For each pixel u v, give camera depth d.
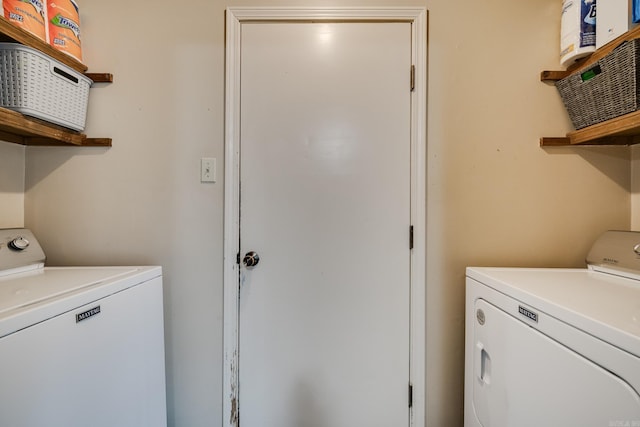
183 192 1.12
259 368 1.12
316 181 1.12
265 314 1.12
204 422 1.12
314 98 1.11
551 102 1.10
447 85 1.10
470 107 1.11
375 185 1.12
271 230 1.12
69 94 0.99
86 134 1.11
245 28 1.10
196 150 1.12
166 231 1.13
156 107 1.11
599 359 0.52
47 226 1.11
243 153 1.11
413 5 1.09
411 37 1.10
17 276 0.87
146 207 1.12
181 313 1.13
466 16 1.10
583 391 0.54
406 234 1.12
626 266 0.85
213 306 1.13
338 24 1.10
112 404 0.77
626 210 1.08
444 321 1.12
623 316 0.55
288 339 1.12
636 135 1.04
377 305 1.12
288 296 1.12
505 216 1.11
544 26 1.09
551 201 1.10
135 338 0.87
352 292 1.12
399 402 1.11
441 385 1.11
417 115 1.10
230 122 1.10
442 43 1.10
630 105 0.81
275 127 1.11
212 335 1.12
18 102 0.83
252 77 1.11
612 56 0.85
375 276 1.12
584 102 0.98
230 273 1.12
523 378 0.70
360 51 1.10
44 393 0.59
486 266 1.11
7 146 1.05
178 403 1.12
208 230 1.13
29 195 1.11
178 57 1.11
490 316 0.86
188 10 1.10
